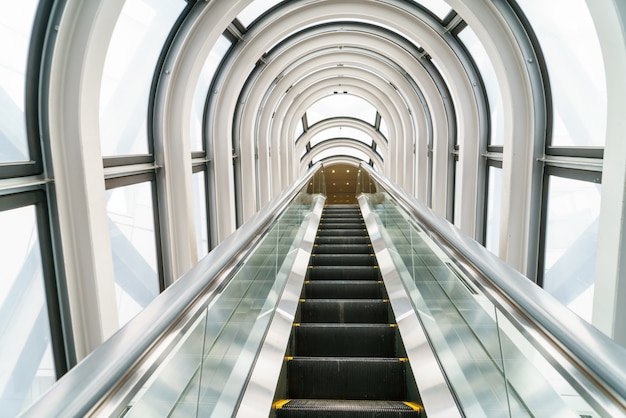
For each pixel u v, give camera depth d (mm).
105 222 3805
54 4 3227
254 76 9453
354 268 5488
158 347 1381
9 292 3299
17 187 3135
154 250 5934
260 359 2816
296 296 4203
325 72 13156
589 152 4273
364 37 9281
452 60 7430
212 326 2010
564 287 4898
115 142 5152
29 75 3279
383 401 2779
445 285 2781
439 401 2393
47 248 3500
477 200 7672
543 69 5039
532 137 5176
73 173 3529
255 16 7289
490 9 5168
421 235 3557
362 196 10852
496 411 1912
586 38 4293
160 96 5746
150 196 5828
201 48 5738
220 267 2148
